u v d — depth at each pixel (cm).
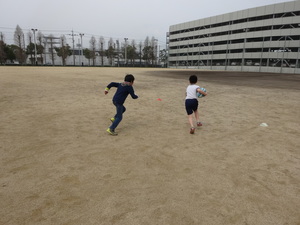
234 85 1700
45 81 1498
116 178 290
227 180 294
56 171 304
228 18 6400
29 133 459
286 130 536
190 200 246
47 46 9219
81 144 407
